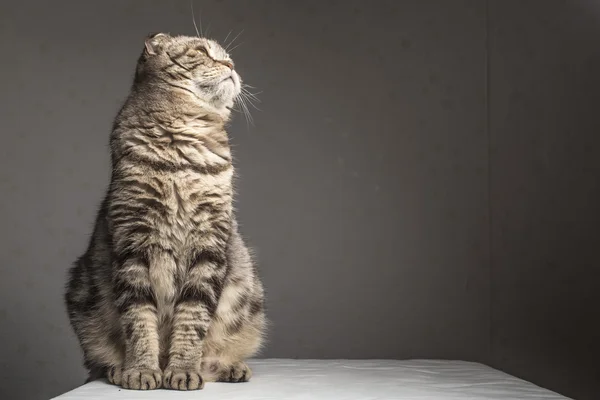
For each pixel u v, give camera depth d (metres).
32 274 1.62
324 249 1.68
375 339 1.67
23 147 1.64
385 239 1.69
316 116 1.69
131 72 1.67
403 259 1.69
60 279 1.62
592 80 1.66
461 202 1.71
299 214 1.67
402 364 1.19
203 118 1.04
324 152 1.69
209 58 1.04
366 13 1.71
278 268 1.66
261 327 1.11
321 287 1.67
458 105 1.71
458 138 1.71
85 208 1.64
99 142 1.65
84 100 1.66
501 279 1.69
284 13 1.70
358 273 1.68
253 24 1.69
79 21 1.67
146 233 0.99
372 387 0.99
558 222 1.67
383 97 1.71
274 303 1.66
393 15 1.71
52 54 1.66
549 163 1.68
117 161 1.01
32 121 1.64
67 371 1.61
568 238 1.67
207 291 0.99
